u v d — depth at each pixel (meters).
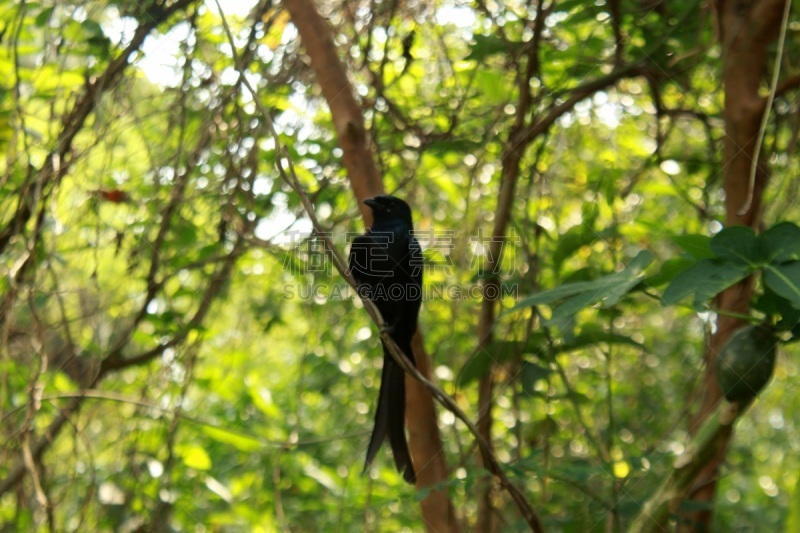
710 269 2.92
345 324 6.53
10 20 5.75
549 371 4.84
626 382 6.39
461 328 6.36
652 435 5.92
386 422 4.28
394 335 4.77
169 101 5.98
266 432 6.81
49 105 5.60
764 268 2.84
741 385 2.82
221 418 6.68
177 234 5.53
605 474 4.04
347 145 4.66
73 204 5.48
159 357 6.02
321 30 4.59
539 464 4.26
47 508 4.93
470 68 5.89
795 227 2.88
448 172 6.49
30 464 4.95
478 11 5.63
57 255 5.53
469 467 4.46
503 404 6.20
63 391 5.66
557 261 5.04
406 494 4.85
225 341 6.91
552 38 5.80
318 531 6.70
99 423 6.60
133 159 6.11
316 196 5.57
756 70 4.29
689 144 6.47
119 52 5.33
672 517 3.81
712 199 5.73
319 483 6.79
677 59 5.09
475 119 5.84
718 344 4.03
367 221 5.01
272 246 5.21
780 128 4.98
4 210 5.59
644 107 6.18
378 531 6.56
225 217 5.31
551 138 6.32
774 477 7.52
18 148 5.62
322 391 6.81
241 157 5.42
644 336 6.77
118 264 6.44
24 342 5.64
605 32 5.68
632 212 6.29
